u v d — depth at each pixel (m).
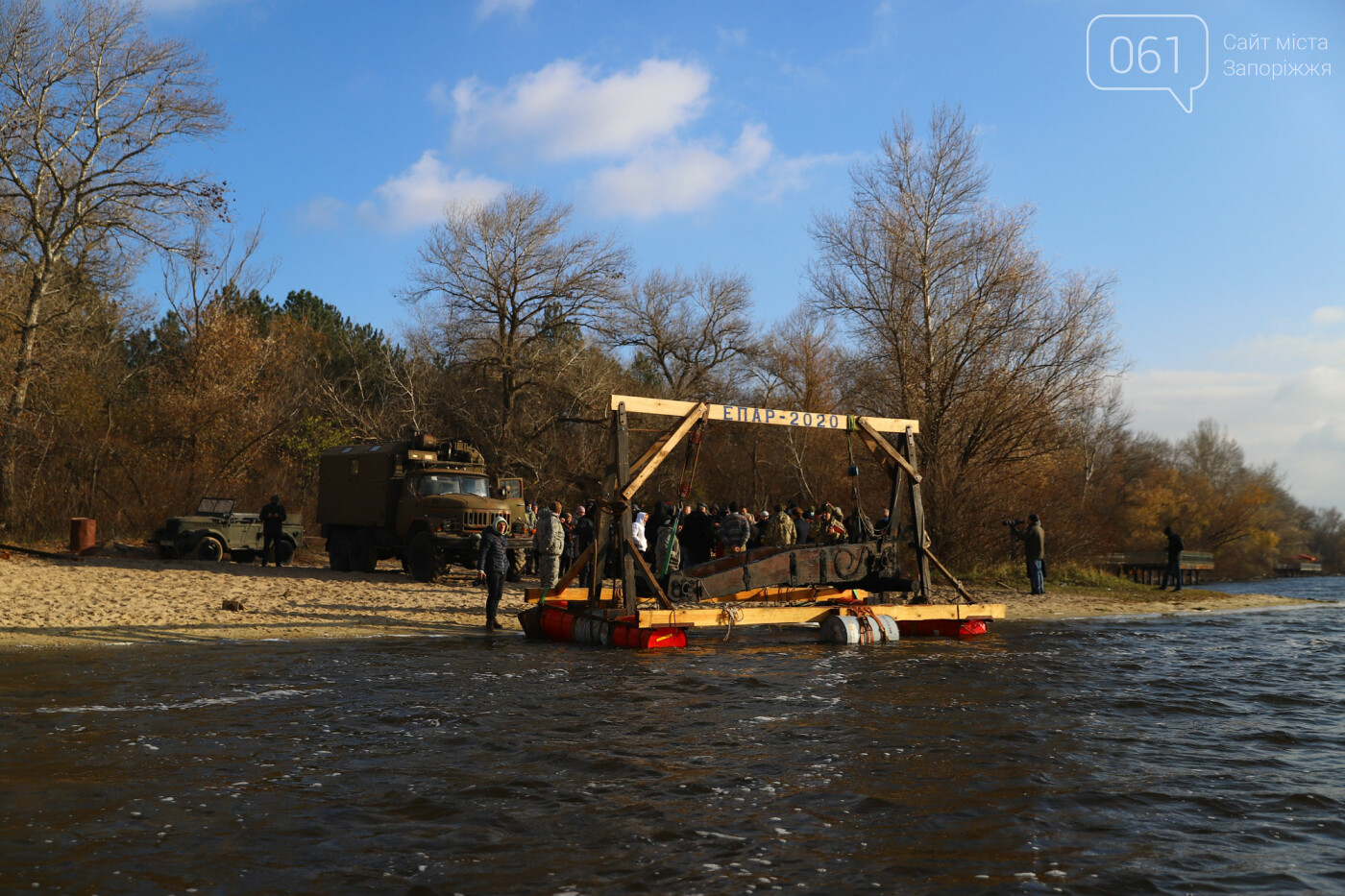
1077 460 33.69
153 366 37.78
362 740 7.10
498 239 40.31
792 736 7.42
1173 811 5.61
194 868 4.49
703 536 18.12
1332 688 10.30
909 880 4.45
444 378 43.34
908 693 9.44
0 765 6.25
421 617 15.72
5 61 27.69
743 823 5.26
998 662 11.94
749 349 50.09
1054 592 23.88
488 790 5.82
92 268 32.72
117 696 8.70
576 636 13.37
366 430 41.03
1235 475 74.69
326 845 4.84
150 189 30.08
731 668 11.03
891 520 15.38
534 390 42.22
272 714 8.03
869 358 31.06
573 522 21.84
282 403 39.44
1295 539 77.00
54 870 4.43
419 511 21.20
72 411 30.86
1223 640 15.23
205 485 32.12
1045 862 4.71
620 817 5.33
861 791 5.89
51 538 28.20
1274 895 4.32
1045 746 7.20
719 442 45.59
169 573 20.09
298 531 25.39
